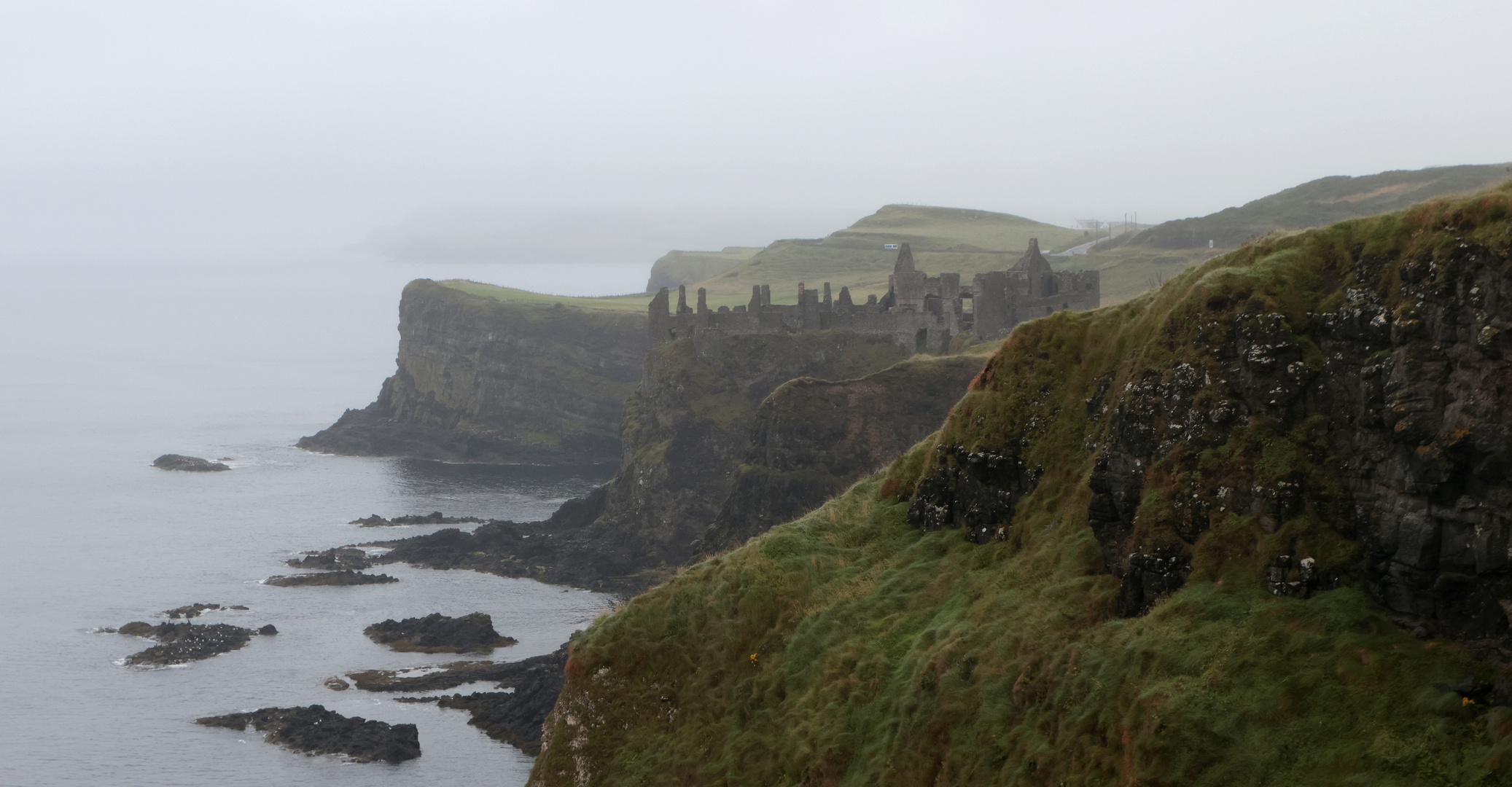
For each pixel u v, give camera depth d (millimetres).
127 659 114000
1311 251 33938
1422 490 28516
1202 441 33688
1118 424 36438
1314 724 27719
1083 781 30750
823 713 39750
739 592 46062
